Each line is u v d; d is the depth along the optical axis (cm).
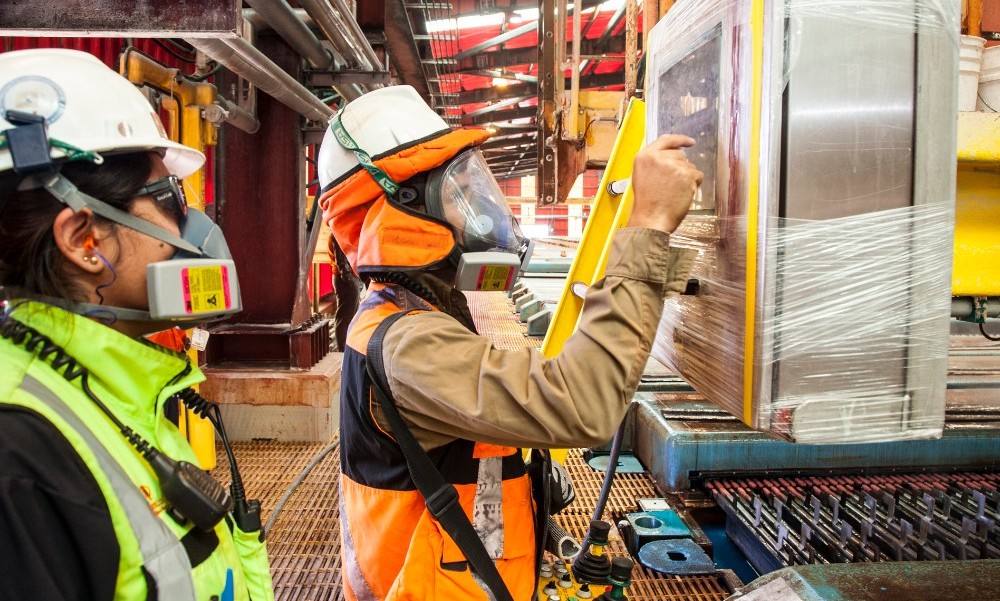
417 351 91
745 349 107
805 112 100
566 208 2486
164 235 70
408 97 113
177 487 64
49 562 53
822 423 105
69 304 63
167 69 241
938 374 108
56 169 60
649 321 91
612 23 923
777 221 101
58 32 180
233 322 349
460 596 98
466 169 110
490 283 111
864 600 118
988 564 130
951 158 106
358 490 112
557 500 142
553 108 567
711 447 219
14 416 55
